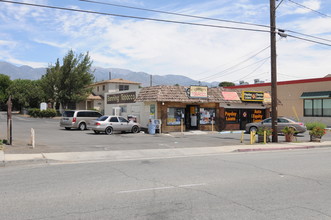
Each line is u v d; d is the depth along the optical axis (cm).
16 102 7144
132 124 2670
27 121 4291
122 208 632
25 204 657
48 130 2844
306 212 618
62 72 5359
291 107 4197
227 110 3044
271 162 1273
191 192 766
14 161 1191
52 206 644
